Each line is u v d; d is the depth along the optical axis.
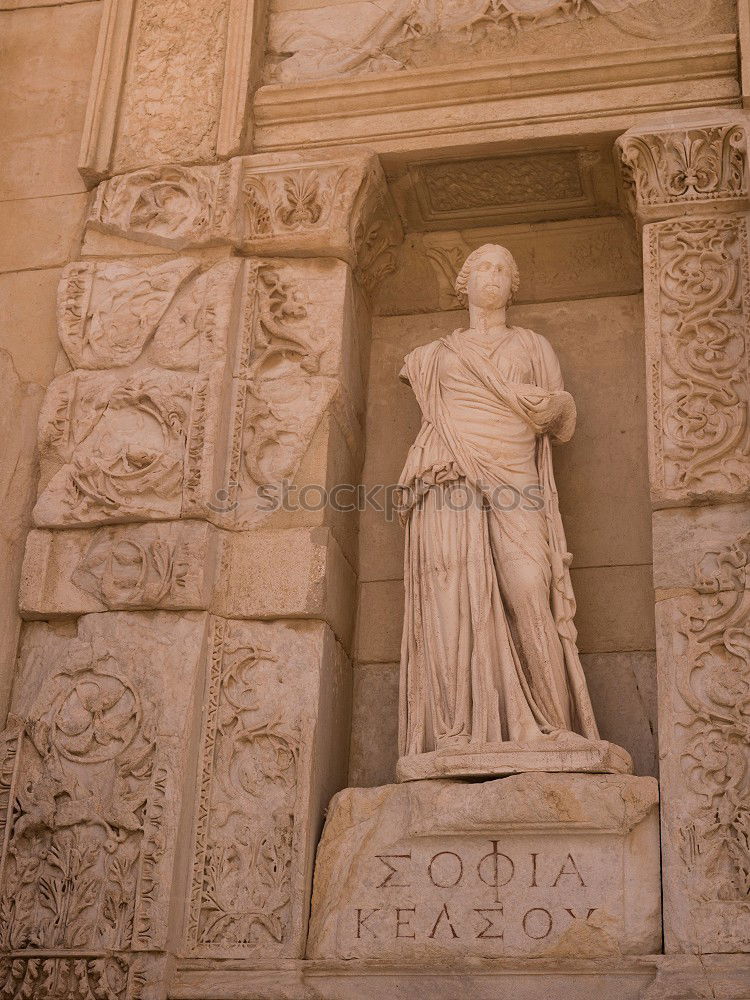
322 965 5.54
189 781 5.89
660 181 6.50
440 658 5.95
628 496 6.66
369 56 7.13
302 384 6.56
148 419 6.51
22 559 6.45
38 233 7.13
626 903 5.44
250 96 7.08
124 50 7.30
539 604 5.95
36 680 6.20
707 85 6.66
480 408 6.29
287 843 5.79
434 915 5.55
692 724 5.63
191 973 5.63
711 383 6.14
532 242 7.18
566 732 5.70
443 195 7.08
